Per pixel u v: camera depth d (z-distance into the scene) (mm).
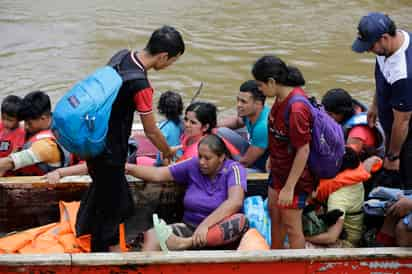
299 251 7082
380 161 8883
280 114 7055
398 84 7613
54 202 8734
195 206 8367
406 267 7227
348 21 21125
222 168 8438
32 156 8711
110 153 7188
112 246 7711
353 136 9117
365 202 8273
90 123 6754
